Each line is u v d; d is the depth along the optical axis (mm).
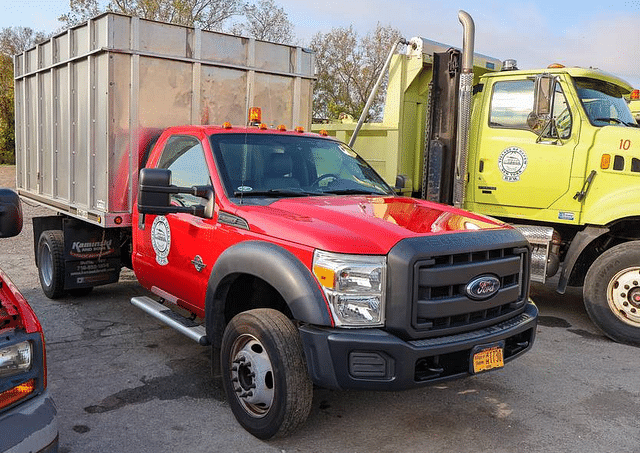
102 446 3738
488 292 3760
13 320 2627
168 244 4938
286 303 3961
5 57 33062
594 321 6062
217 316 4234
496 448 3820
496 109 6922
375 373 3426
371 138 8742
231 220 4203
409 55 8102
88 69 6145
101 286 7809
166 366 5094
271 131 5164
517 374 5102
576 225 6582
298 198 4469
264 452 3703
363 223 3732
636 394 4715
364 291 3461
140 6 30484
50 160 7531
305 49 7188
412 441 3893
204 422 4090
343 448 3779
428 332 3533
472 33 6652
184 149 5020
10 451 2449
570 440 3941
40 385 2674
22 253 10062
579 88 6488
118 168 5902
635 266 5809
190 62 6184
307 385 3619
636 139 6055
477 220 4184
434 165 7324
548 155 6531
